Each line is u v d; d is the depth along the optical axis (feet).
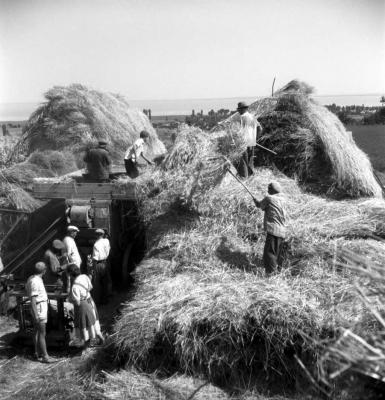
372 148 64.80
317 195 30.66
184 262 25.13
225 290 21.52
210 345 19.95
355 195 30.45
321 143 32.37
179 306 20.92
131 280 32.96
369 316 15.52
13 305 29.89
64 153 46.24
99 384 20.17
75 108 48.98
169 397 18.65
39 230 36.09
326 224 25.88
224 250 25.41
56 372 22.11
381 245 23.89
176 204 28.55
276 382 19.38
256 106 35.73
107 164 33.86
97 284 29.78
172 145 30.50
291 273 23.18
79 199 32.04
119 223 33.32
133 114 52.75
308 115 33.27
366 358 11.49
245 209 27.40
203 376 19.90
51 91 50.42
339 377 14.70
